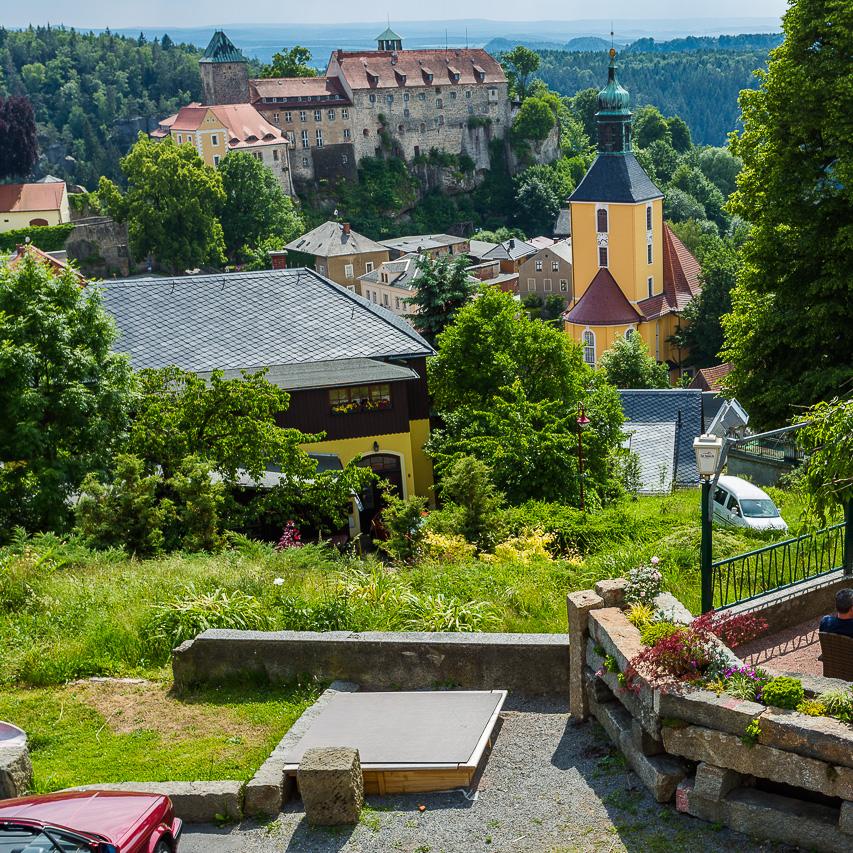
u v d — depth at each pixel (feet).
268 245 430.61
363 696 35.37
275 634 38.91
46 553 54.19
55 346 74.43
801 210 94.38
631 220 331.57
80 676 40.63
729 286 328.70
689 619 31.60
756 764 25.48
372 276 411.95
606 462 106.63
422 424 121.70
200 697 38.01
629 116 331.36
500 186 590.96
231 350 118.32
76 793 26.48
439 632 38.24
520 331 129.70
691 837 26.27
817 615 39.65
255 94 524.93
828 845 24.48
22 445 70.79
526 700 35.86
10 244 374.02
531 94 634.43
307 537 87.76
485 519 63.46
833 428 35.24
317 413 113.70
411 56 567.18
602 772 30.12
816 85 90.12
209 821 29.86
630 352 264.11
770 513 63.05
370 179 549.54
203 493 64.80
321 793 28.94
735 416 93.04
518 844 27.30
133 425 80.33
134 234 388.16
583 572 49.78
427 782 30.25
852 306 94.12
